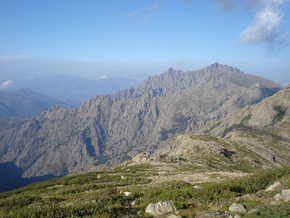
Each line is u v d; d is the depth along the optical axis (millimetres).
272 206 15320
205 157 105938
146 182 36156
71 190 31000
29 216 17312
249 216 14672
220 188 20328
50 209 18016
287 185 18016
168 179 37938
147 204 19672
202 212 16516
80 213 17641
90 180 42000
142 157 82312
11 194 35312
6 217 17547
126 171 56094
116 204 20938
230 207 16438
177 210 17625
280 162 136375
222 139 177250
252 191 19547
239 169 99125
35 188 38312
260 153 143625
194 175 40156
